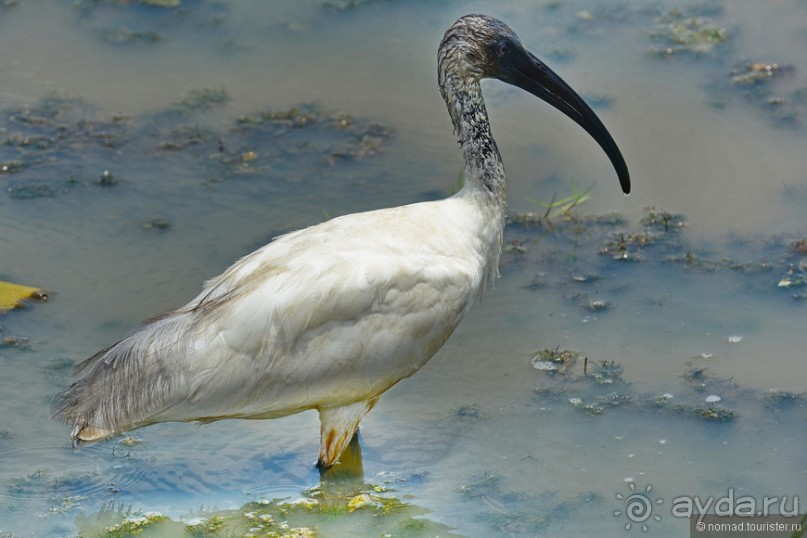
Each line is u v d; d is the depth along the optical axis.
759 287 13.73
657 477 10.95
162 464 11.46
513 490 10.89
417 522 10.52
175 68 18.89
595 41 19.28
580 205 15.65
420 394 12.37
